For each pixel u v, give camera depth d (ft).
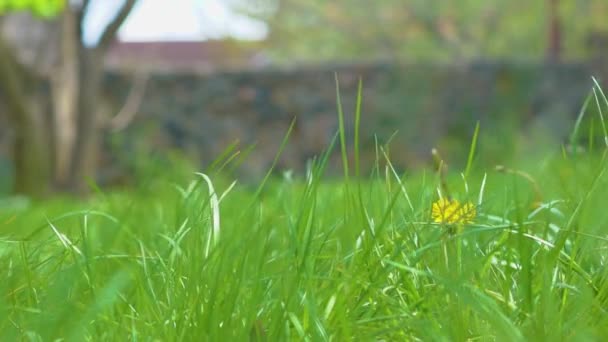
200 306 4.65
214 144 49.14
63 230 8.95
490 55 83.66
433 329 4.20
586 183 6.59
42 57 42.55
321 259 5.75
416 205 6.14
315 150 49.80
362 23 87.15
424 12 83.76
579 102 51.26
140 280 5.17
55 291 4.80
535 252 5.61
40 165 39.60
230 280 4.96
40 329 4.29
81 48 40.40
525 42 82.74
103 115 47.01
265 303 4.80
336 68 50.37
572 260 5.13
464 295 4.11
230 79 49.73
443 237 5.24
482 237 6.15
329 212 8.52
